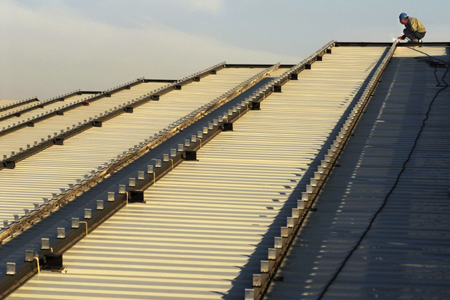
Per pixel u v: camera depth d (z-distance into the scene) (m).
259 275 9.91
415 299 10.02
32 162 21.22
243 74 40.09
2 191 17.72
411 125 21.52
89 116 31.88
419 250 11.90
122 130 26.09
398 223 13.22
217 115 25.77
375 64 34.16
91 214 13.56
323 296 10.16
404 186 15.50
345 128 19.56
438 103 24.59
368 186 15.55
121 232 13.04
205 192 15.49
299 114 23.73
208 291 10.41
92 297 10.16
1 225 14.56
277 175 16.73
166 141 21.64
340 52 38.56
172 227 13.31
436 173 16.42
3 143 26.20
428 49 39.38
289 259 11.62
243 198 15.05
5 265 11.58
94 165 20.66
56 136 24.33
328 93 27.28
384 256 11.66
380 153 18.41
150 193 15.48
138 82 42.72
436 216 13.58
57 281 10.73
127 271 11.19
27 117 34.84
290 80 30.39
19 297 10.08
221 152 19.02
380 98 25.91
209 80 38.22
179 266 11.41
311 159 18.16
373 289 10.38
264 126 22.09
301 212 13.34
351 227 13.07
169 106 31.02
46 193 17.48
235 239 12.67
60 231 12.10
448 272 10.98
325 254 11.80
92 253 11.95
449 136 20.00
